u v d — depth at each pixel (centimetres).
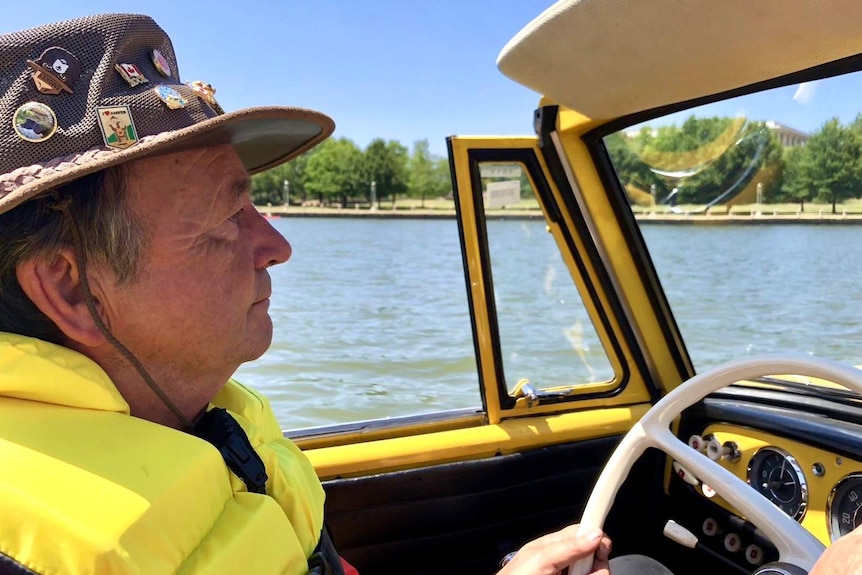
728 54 151
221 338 101
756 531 181
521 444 208
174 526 86
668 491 207
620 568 169
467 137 209
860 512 155
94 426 87
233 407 127
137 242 91
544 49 163
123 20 91
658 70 165
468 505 204
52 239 86
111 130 86
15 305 89
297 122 114
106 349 95
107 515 78
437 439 201
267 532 100
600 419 219
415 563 200
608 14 141
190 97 96
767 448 177
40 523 75
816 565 83
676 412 146
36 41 85
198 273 97
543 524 214
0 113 83
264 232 111
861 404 168
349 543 193
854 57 148
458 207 212
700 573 197
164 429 93
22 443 80
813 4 124
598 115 199
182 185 95
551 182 219
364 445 195
